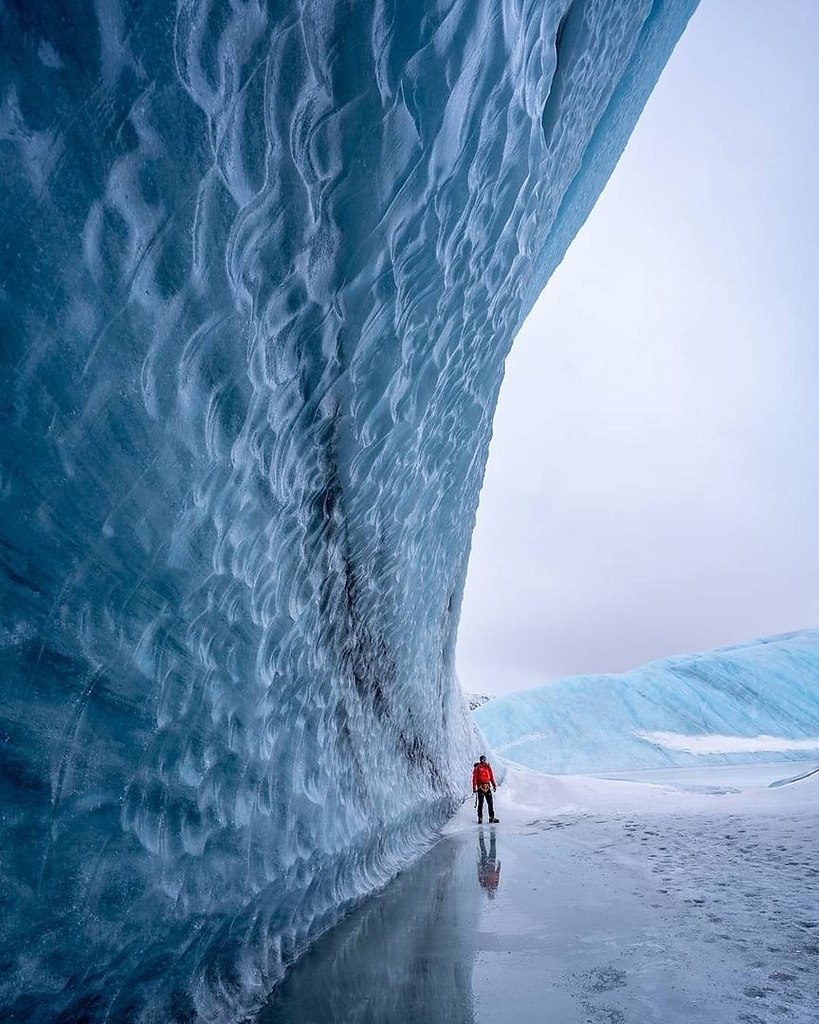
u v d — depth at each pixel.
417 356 4.98
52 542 1.69
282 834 3.62
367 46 2.55
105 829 2.01
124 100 1.62
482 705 50.00
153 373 1.97
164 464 2.09
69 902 1.85
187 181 1.89
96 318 1.69
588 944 3.57
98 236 1.64
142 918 2.21
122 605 2.03
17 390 1.51
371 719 7.01
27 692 1.66
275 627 3.59
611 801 13.83
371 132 2.85
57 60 1.45
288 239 2.62
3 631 1.58
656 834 8.36
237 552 2.86
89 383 1.71
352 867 5.51
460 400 7.01
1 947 1.63
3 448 1.50
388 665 8.21
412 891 5.63
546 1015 2.56
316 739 4.61
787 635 51.69
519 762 41.78
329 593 5.00
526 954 3.45
